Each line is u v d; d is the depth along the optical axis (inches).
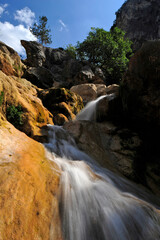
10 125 174.2
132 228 99.0
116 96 289.7
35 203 89.0
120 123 281.4
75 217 95.4
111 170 195.3
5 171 97.3
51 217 87.4
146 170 212.4
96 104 331.3
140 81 217.6
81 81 896.9
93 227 94.4
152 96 208.4
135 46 1660.9
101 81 924.0
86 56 1275.8
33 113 222.8
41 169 119.3
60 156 176.7
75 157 192.4
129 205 115.8
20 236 70.6
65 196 105.3
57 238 79.7
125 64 1102.4
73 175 133.5
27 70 649.6
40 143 184.7
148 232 98.3
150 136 249.8
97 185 134.3
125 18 1857.8
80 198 109.8
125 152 221.8
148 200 152.1
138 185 183.5
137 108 238.4
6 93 194.7
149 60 197.9
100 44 1109.7
